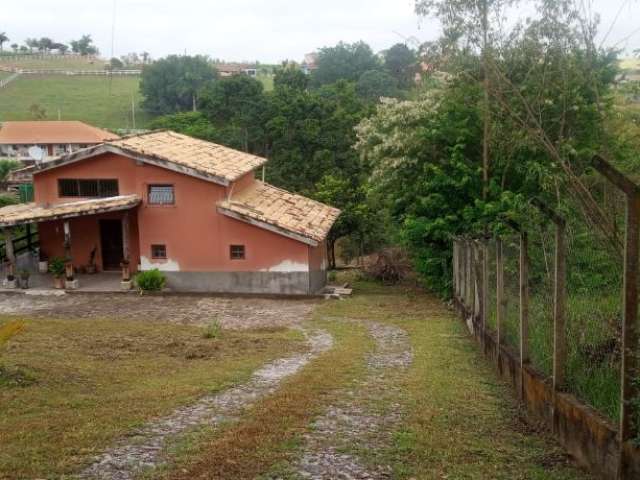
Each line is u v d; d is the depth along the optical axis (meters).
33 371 9.39
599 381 6.43
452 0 14.85
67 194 22.19
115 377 9.59
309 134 41.06
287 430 6.85
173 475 5.55
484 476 5.78
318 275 23.09
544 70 11.55
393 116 21.17
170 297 20.69
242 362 11.12
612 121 12.87
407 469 5.88
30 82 89.81
